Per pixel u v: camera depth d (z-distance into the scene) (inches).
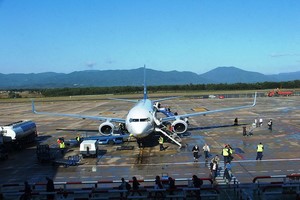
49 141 1975.9
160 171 1266.0
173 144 1754.4
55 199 911.7
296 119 2593.5
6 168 1402.6
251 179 1135.6
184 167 1310.3
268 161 1369.3
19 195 980.6
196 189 872.3
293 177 1008.2
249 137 1904.5
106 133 1882.4
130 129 1601.9
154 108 2140.7
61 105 4852.4
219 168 1275.8
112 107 4234.7
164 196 874.8
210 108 3629.4
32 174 1294.3
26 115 3528.5
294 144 1690.5
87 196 968.3
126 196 893.8
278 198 894.4
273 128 2193.7
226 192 965.8
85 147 1489.9
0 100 6653.5
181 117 2059.5
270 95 5388.8
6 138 1664.6
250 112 3149.6
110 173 1266.0
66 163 1392.7
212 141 1812.3
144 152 1594.5
